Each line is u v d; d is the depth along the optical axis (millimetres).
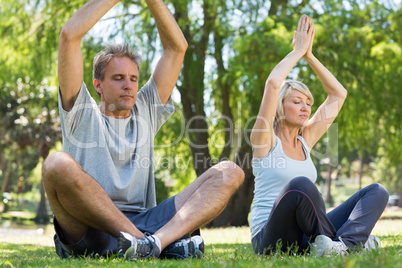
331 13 19734
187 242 4449
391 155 25094
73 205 4262
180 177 26391
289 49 16562
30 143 41812
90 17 4695
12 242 12539
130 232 4340
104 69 5023
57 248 5000
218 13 19984
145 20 20812
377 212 4680
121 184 4820
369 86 20656
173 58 5508
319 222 4414
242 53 17219
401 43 19594
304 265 3334
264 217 4961
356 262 3275
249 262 3639
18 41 21656
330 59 19125
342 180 87375
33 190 82438
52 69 22828
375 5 20172
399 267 2979
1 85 22719
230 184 4695
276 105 5227
